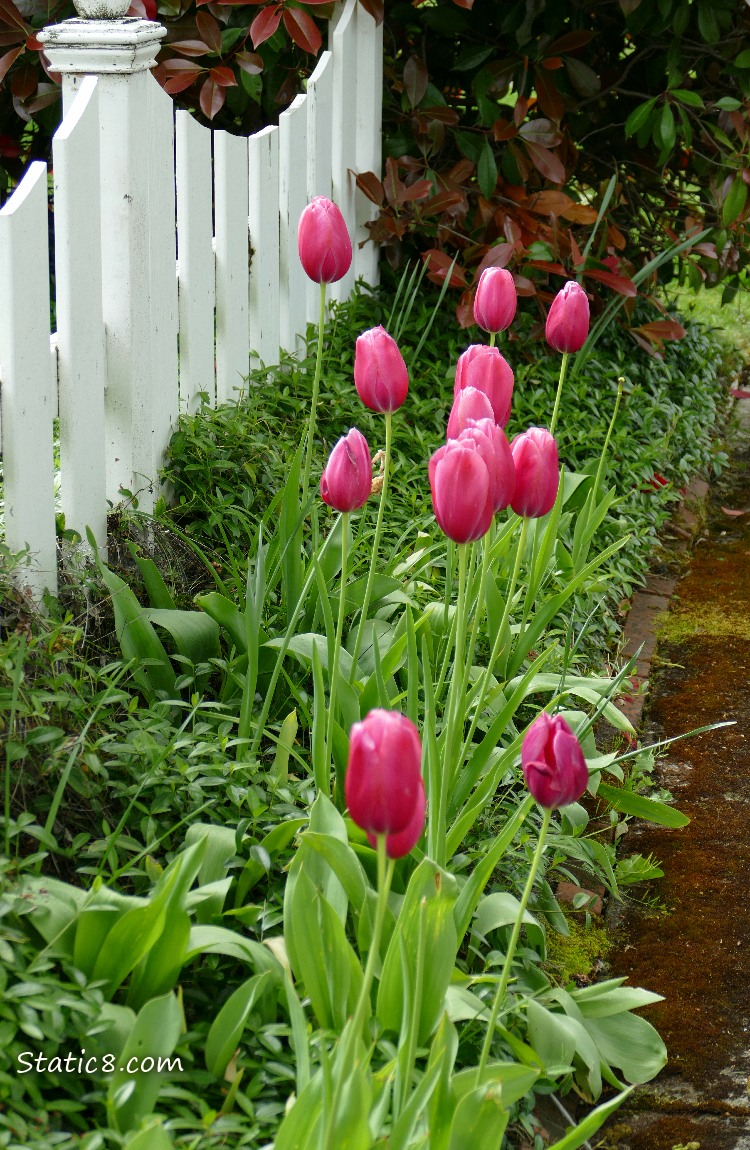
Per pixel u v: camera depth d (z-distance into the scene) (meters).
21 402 2.36
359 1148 1.33
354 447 1.82
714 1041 2.22
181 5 3.82
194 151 3.04
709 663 3.60
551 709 2.24
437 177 4.48
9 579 2.30
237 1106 1.69
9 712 2.00
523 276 4.46
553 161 4.33
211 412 3.15
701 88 5.01
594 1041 2.04
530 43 4.61
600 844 2.55
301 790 2.17
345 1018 1.71
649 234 5.24
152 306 2.89
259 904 2.04
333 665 2.05
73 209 2.49
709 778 3.06
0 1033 1.52
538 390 4.21
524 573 3.14
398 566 2.92
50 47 2.60
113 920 1.69
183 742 2.10
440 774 1.87
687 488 4.77
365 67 4.28
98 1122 1.60
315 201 2.26
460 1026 1.92
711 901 2.61
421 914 1.56
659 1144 1.99
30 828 1.77
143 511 2.89
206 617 2.50
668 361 5.30
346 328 4.16
